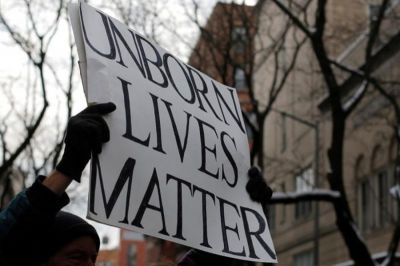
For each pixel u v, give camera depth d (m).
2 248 2.41
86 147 2.46
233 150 3.37
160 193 2.86
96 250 2.63
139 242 54.81
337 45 24.00
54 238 2.52
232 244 3.11
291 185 30.56
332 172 14.70
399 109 17.84
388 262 15.75
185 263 3.42
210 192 3.14
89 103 2.73
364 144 25.52
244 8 18.22
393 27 21.78
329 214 28.75
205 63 17.69
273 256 3.23
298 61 25.86
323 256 29.06
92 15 2.92
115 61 2.91
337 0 24.94
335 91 15.01
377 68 22.09
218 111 3.44
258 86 29.11
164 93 3.11
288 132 32.31
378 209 24.33
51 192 2.41
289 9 16.77
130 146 2.79
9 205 2.44
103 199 2.60
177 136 3.07
